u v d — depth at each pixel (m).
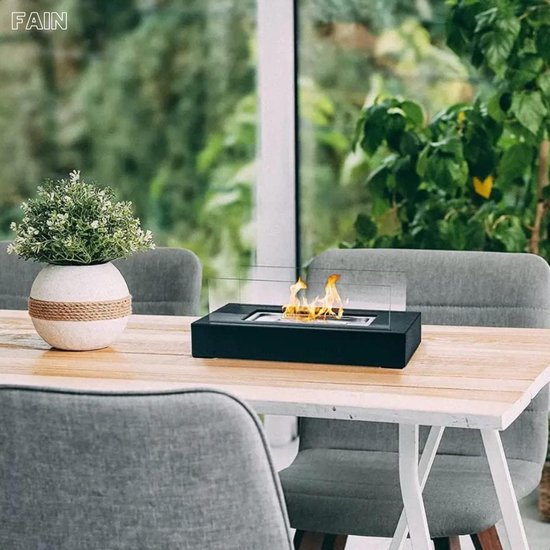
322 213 4.39
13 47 4.48
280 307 2.17
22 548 1.46
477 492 2.41
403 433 1.86
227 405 1.39
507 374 1.98
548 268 2.73
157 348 2.26
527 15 4.07
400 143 4.27
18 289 3.10
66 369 2.06
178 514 1.41
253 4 4.34
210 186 4.46
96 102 4.47
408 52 4.22
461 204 4.22
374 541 3.63
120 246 2.24
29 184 4.52
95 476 1.41
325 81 4.33
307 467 2.61
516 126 4.12
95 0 4.43
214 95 4.42
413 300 2.79
